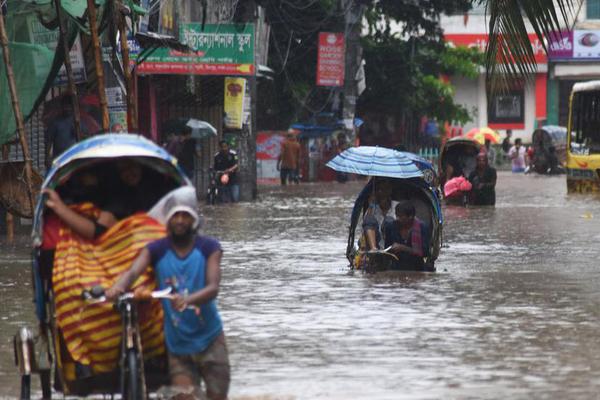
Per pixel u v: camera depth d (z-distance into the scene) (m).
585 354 23.44
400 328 26.59
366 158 37.34
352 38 116.94
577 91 88.62
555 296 31.81
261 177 118.19
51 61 43.28
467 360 22.86
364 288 33.53
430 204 38.12
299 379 21.25
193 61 73.00
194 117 90.00
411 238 37.62
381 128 141.62
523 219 61.88
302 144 118.62
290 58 116.88
